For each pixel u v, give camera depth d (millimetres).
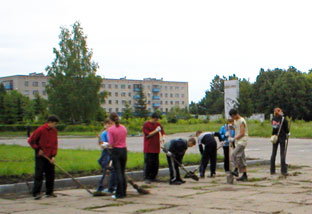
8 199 8609
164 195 8750
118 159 8469
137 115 101688
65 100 61219
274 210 6832
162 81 148125
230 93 35031
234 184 10383
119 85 136000
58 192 9477
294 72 97000
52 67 62562
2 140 36469
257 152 21203
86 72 61781
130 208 7277
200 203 7656
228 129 12102
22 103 75938
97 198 8547
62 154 16312
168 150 10578
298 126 45094
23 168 11602
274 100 84875
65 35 62594
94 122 62062
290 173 12461
